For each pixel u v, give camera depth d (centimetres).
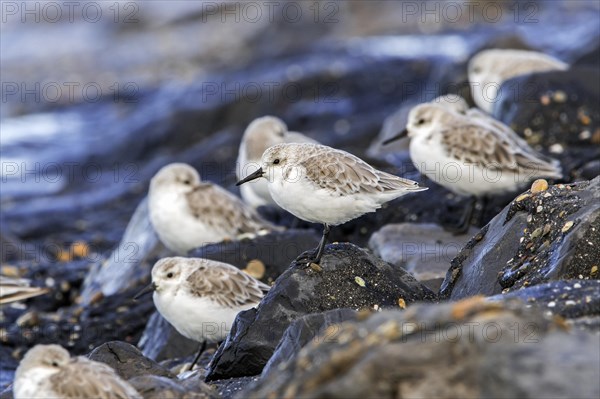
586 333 722
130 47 4084
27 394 825
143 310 1533
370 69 2967
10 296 1315
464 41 3300
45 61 4000
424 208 1666
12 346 1498
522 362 672
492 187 1476
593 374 660
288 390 707
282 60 3288
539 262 1002
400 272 1074
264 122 1711
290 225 1752
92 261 1959
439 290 1155
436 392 666
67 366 829
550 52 2959
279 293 1027
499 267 1060
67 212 2433
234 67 3512
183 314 1197
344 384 668
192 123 2817
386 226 1535
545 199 1063
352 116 2698
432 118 1489
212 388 923
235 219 1603
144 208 1834
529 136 1808
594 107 1822
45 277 1822
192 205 1588
